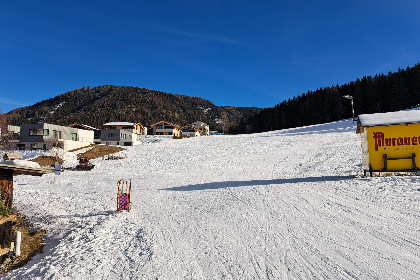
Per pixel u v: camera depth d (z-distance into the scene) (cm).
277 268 595
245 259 655
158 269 639
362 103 9700
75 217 1245
